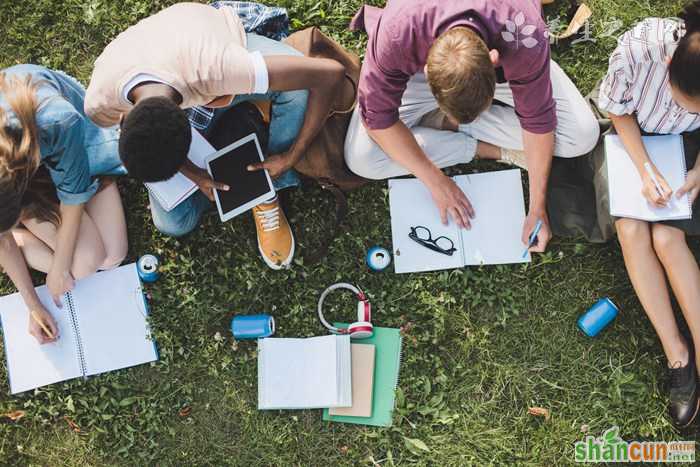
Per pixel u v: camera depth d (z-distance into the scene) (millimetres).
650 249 2758
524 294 2955
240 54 2197
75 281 2961
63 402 2939
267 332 2887
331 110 2670
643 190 2689
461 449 2875
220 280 3014
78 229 2756
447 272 2959
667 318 2779
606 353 2920
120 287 2982
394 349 2922
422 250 2963
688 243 2953
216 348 2955
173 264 3008
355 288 2945
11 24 3152
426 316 2955
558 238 2979
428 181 2760
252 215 3033
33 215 2678
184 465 2920
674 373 2809
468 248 2951
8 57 3146
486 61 1831
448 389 2918
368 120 2479
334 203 3041
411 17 2047
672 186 2695
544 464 2869
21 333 2965
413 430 2879
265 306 2982
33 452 2938
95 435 2924
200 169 2721
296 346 2900
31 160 2207
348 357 2865
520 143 2828
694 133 2787
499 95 2742
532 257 2963
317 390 2865
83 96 2768
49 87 2445
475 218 2949
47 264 2863
